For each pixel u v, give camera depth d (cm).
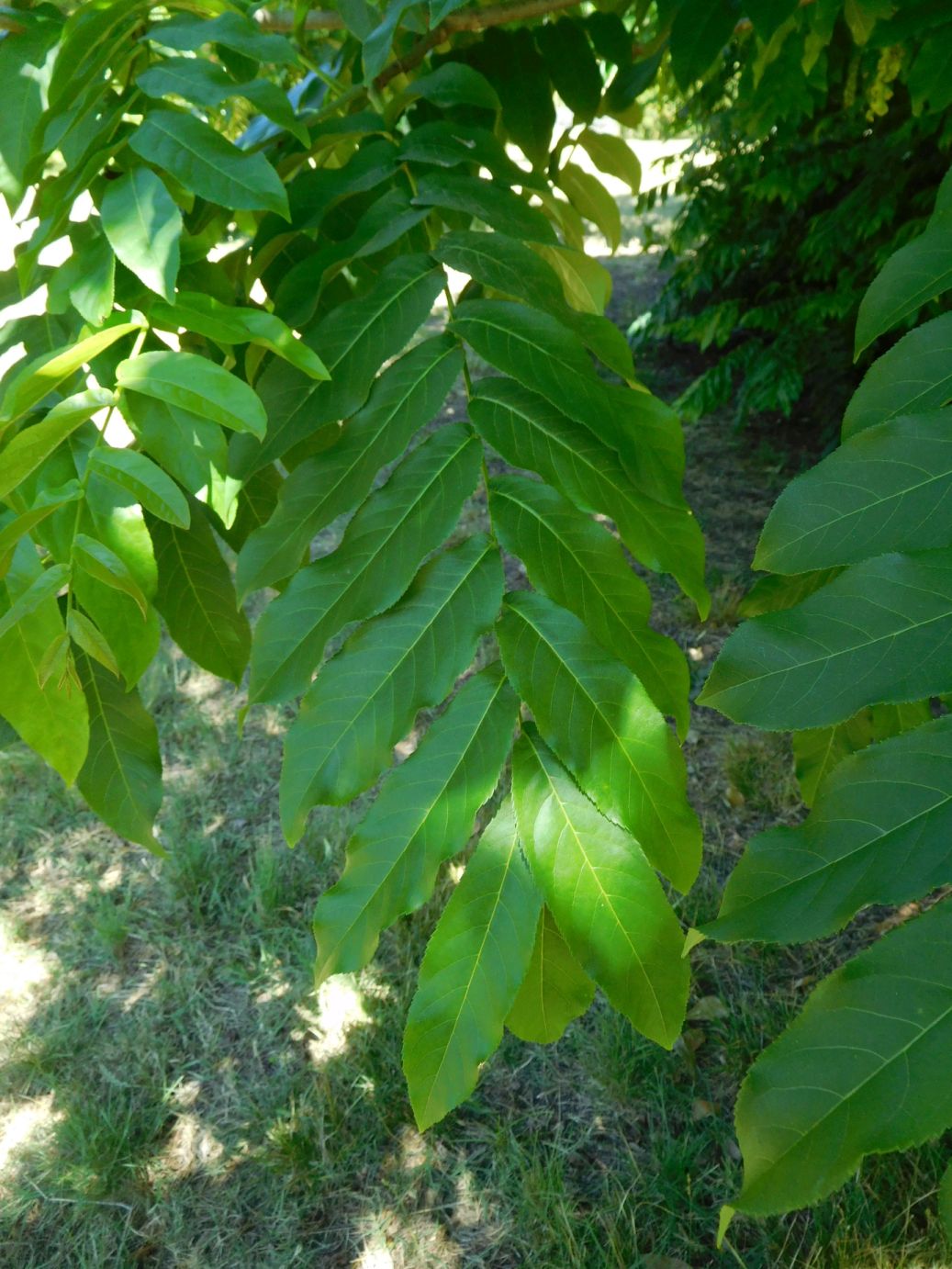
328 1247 254
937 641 63
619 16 205
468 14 152
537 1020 85
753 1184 51
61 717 99
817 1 193
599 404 93
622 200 1367
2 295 124
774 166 594
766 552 71
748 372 668
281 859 371
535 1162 259
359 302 105
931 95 166
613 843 77
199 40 102
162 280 93
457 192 116
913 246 84
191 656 129
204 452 98
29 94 117
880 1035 51
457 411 662
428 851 79
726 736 423
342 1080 289
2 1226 264
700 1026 297
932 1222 229
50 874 376
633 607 86
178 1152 278
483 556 88
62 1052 305
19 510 102
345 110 147
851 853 58
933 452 69
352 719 83
